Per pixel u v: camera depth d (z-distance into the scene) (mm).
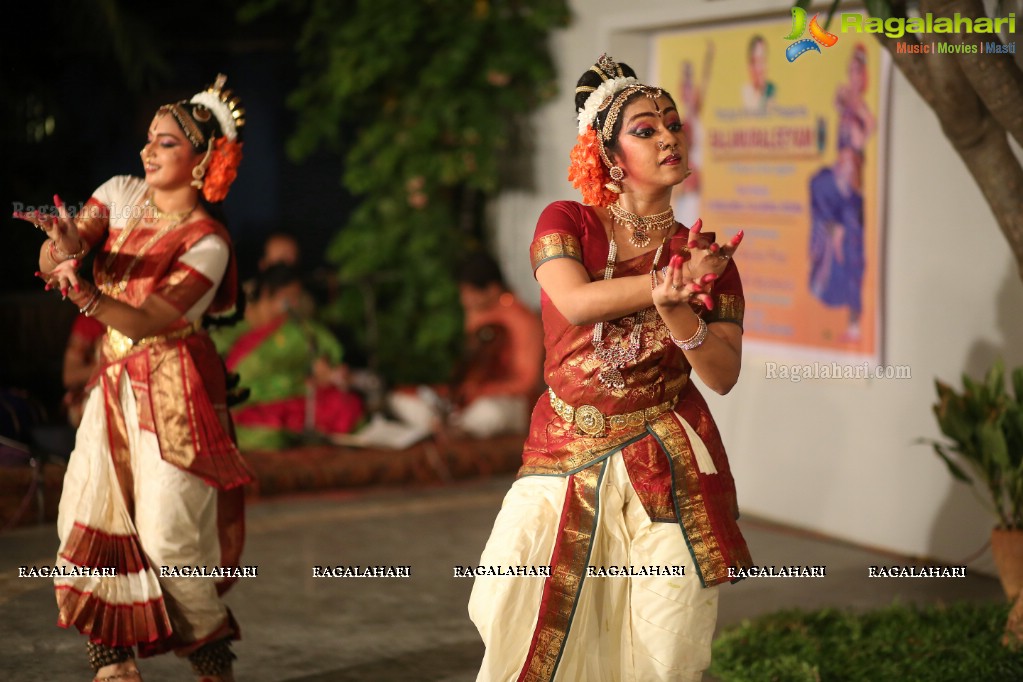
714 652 5762
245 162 11945
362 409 9812
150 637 4848
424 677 5512
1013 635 5746
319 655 5777
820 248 7969
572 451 4273
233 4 11445
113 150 11359
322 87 11219
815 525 8141
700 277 3824
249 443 9320
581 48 10156
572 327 4227
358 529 8102
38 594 6562
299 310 9719
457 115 10719
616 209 4320
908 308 7441
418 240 10898
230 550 5191
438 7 10711
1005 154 5812
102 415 4945
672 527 4219
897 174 7441
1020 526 6105
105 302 4660
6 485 7965
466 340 10234
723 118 8672
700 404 4414
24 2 10672
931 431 7344
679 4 8711
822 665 5570
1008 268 6859
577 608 4180
